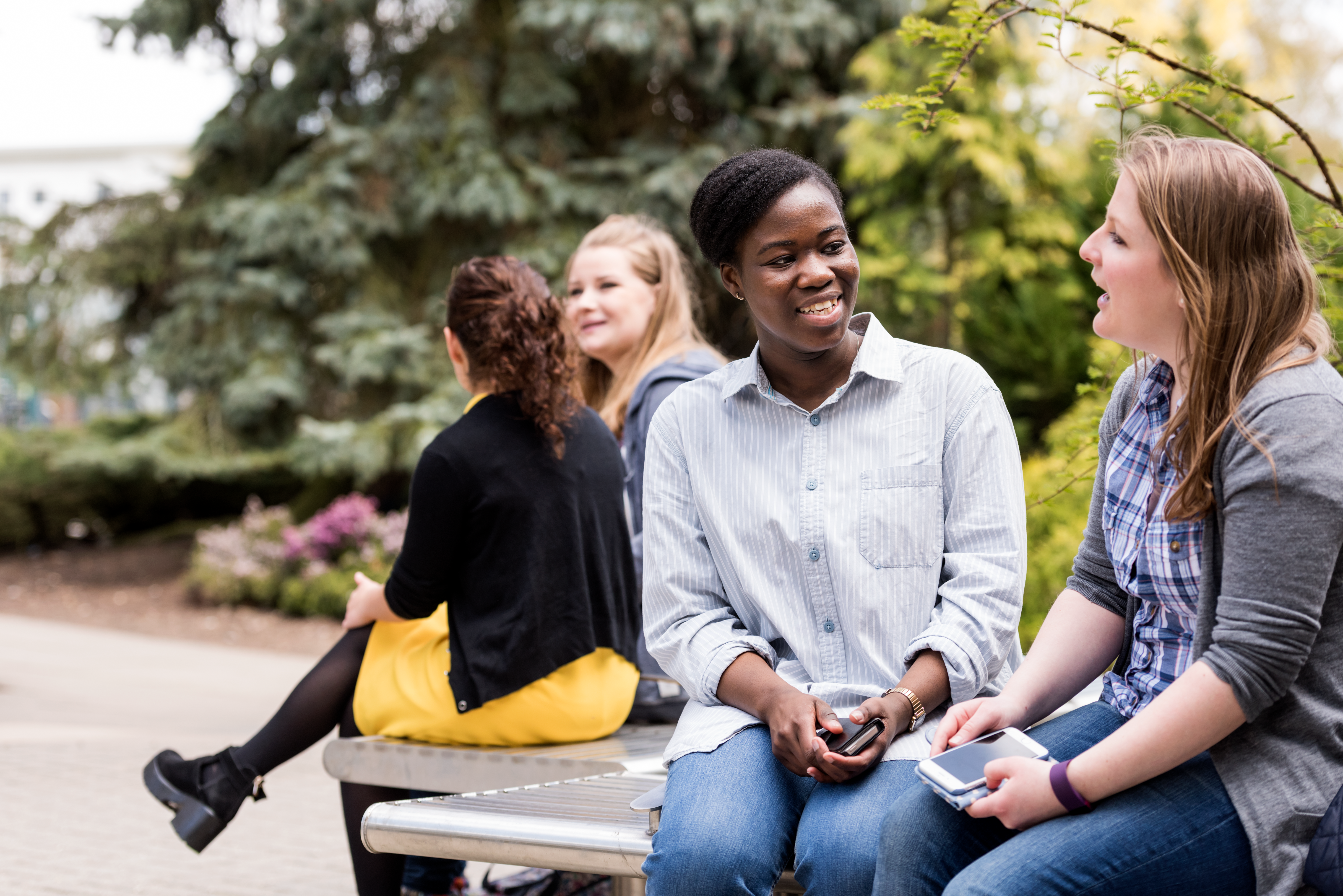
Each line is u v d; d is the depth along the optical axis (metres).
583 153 13.25
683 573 2.01
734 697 1.86
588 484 2.69
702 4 11.87
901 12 12.32
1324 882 1.43
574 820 1.90
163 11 13.17
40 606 12.29
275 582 11.88
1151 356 1.81
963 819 1.60
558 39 12.75
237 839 3.88
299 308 13.05
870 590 1.89
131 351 14.62
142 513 16.39
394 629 2.72
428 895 2.80
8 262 14.03
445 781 2.47
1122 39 2.25
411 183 12.60
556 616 2.60
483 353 2.65
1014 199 9.80
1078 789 1.49
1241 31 14.48
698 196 2.00
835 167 12.63
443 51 13.17
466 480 2.56
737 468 2.00
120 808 4.25
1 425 21.80
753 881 1.68
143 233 13.77
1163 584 1.63
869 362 1.96
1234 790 1.49
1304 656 1.44
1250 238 1.53
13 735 5.54
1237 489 1.48
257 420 13.35
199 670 8.33
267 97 13.40
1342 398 1.48
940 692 1.80
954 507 1.92
